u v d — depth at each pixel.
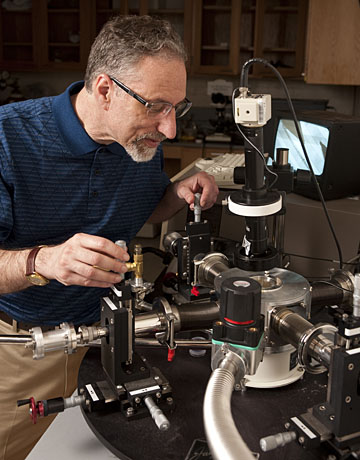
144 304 1.15
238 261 1.02
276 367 0.97
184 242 1.20
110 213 1.39
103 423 0.90
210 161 2.06
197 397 0.97
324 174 1.55
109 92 1.10
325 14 3.44
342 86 4.61
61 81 5.05
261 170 0.97
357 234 1.47
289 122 1.78
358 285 0.76
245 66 0.97
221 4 4.32
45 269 1.06
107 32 1.09
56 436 0.92
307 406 0.94
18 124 1.24
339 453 0.80
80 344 0.94
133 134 1.13
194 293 1.19
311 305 1.07
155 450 0.84
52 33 4.59
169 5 4.41
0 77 4.85
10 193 1.25
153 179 1.49
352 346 0.78
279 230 1.33
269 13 4.28
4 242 1.32
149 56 1.03
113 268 0.96
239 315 0.82
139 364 0.97
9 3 4.52
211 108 4.86
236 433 0.61
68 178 1.30
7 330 1.42
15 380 1.42
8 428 1.43
